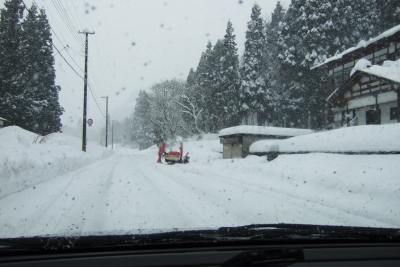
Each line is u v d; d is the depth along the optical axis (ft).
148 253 6.93
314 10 103.30
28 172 27.17
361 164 32.58
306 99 104.78
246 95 114.21
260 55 116.26
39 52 104.12
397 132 33.88
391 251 7.67
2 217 16.37
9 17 95.45
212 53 151.43
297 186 32.55
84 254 6.70
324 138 45.60
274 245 7.86
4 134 34.55
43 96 104.22
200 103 150.92
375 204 23.17
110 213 19.04
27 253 6.64
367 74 63.87
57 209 19.53
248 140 77.61
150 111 155.63
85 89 74.49
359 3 114.11
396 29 66.33
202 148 112.27
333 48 104.68
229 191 29.55
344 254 7.38
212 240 7.63
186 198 25.00
